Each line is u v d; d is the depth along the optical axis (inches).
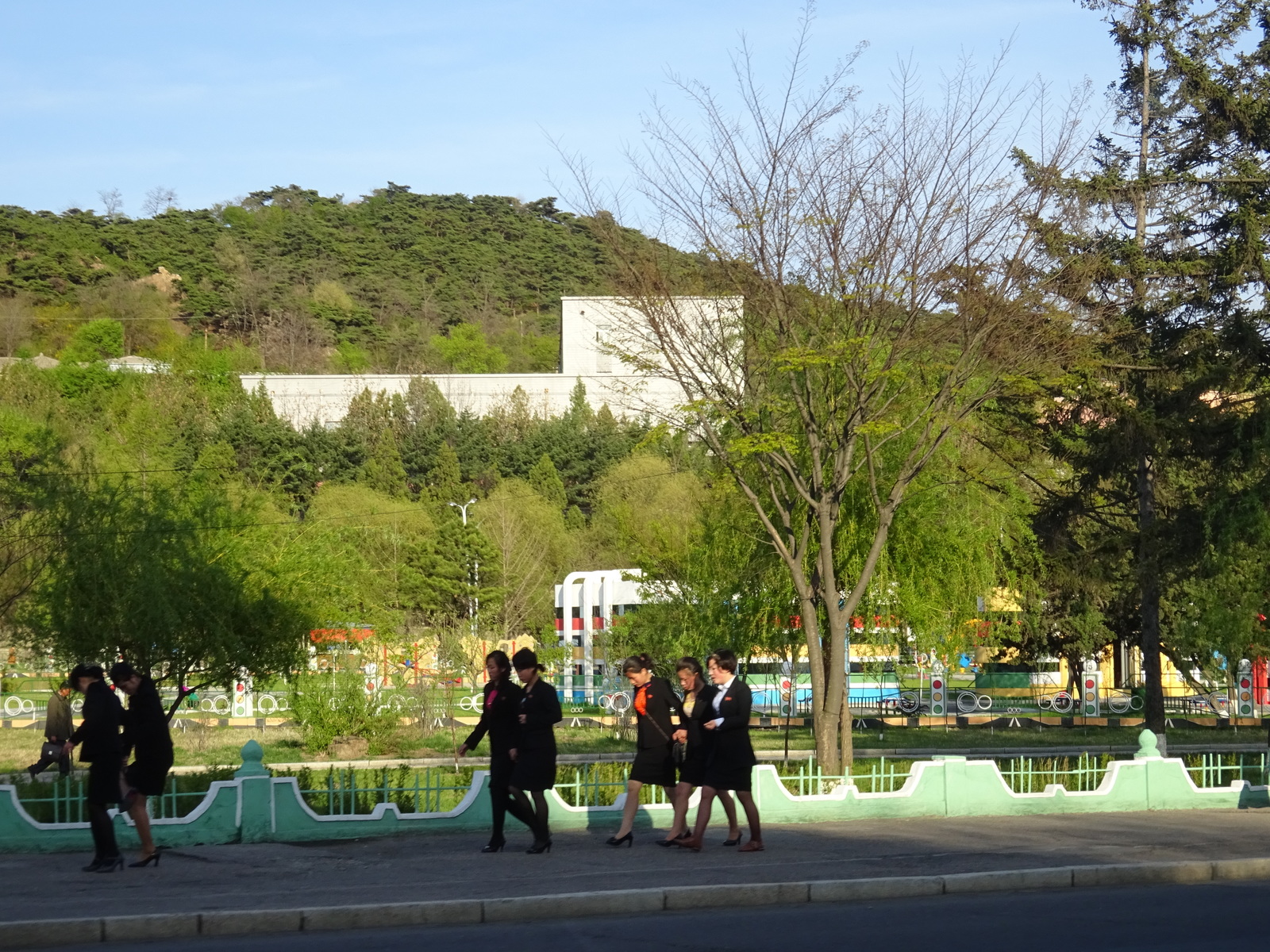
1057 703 1674.5
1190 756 1147.9
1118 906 409.7
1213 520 887.7
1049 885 448.1
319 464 3292.3
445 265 6702.8
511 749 484.4
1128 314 1164.5
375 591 1902.1
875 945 346.9
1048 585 1369.3
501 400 4168.3
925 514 1050.7
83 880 426.9
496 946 345.1
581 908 394.0
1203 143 1189.7
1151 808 642.2
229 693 1255.5
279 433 3250.5
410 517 2469.2
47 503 880.9
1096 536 1289.4
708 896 408.5
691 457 1194.0
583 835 537.0
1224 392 1084.5
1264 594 871.7
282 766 1058.1
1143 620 1293.1
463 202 7327.8
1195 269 1155.9
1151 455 1189.7
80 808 505.4
